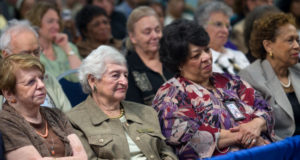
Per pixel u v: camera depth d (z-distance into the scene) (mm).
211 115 3838
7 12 7047
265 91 4473
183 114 3785
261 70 4637
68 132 3266
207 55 3967
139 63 4965
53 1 7156
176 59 4016
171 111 3809
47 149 3037
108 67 3543
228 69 5289
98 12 6270
